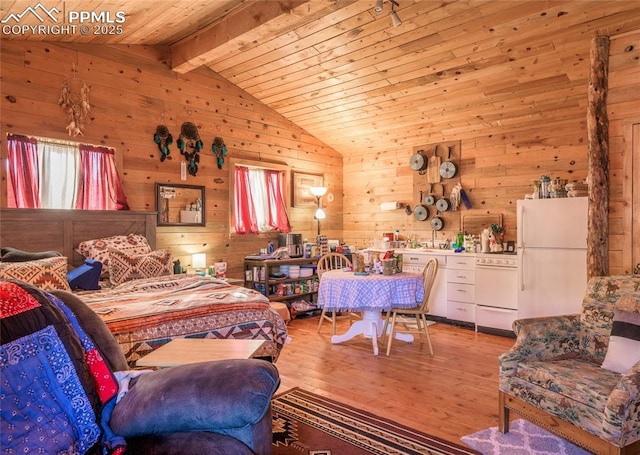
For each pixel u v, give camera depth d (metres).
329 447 2.37
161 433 1.42
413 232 6.18
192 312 2.67
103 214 4.11
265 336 2.91
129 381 1.56
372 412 2.81
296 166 6.26
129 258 3.81
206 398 1.37
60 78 3.97
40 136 3.83
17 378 1.27
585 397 1.98
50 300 1.53
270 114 5.91
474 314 5.06
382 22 3.92
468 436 2.47
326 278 4.14
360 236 6.80
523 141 5.17
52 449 1.24
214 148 5.22
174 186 4.82
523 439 2.43
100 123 4.24
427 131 5.75
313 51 4.50
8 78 3.66
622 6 3.34
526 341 2.46
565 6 3.43
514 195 5.25
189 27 4.19
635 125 3.51
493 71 4.36
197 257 4.88
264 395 1.39
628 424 1.83
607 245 3.64
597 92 3.64
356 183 6.85
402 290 3.91
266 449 1.46
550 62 4.08
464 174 5.68
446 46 4.12
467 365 3.72
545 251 4.34
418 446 2.37
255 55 4.75
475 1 3.51
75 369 1.40
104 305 2.68
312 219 6.52
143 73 4.58
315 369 3.63
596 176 3.65
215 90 5.26
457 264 5.21
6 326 1.31
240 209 5.51
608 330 2.47
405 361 3.84
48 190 3.92
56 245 3.80
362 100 5.35
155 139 4.65
